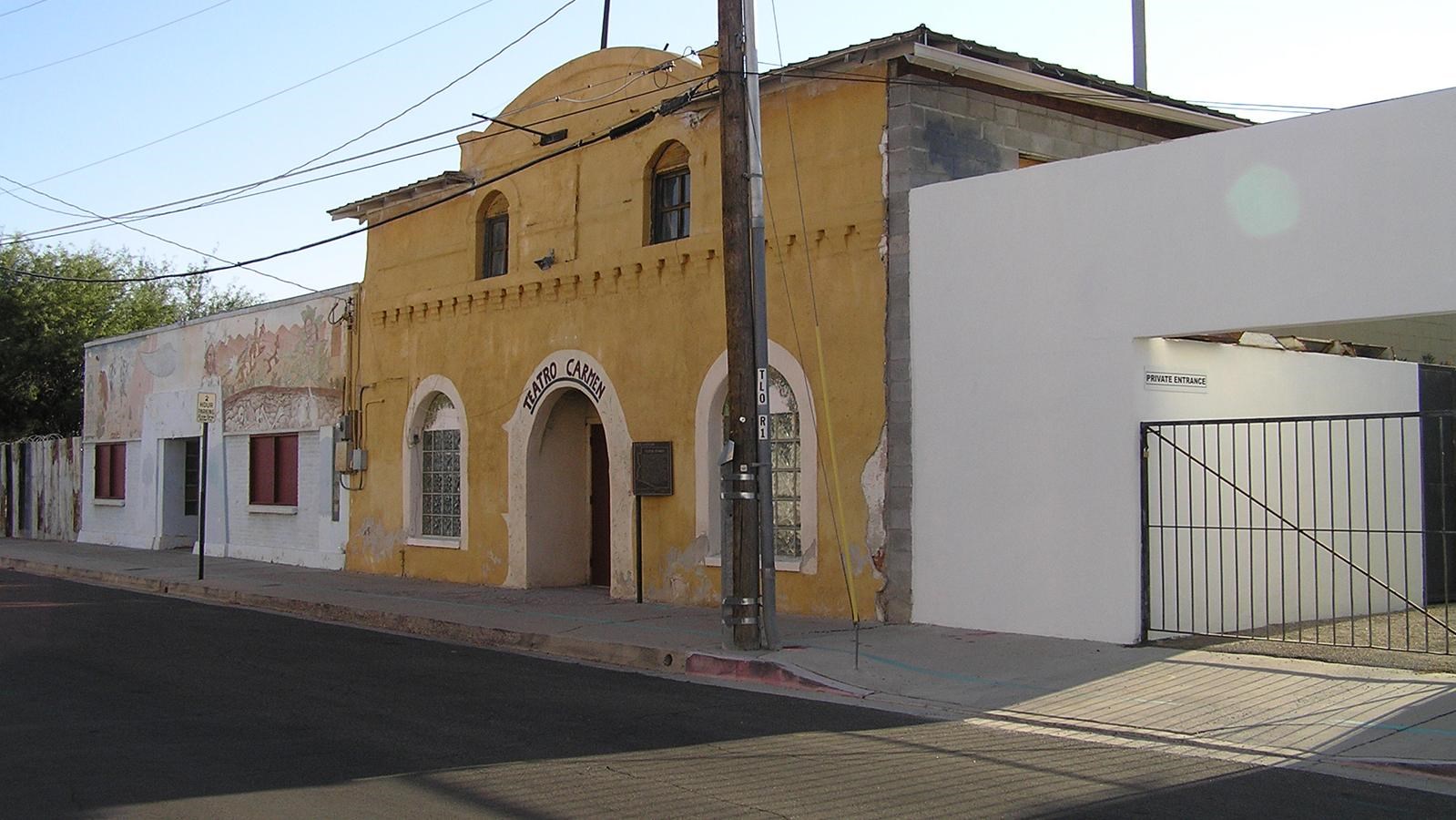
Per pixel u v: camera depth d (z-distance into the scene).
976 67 13.76
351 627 16.03
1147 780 7.54
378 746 8.53
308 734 8.92
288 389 24.02
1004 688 10.37
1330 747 8.19
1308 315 10.86
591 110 17.52
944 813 6.80
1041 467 12.52
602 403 17.16
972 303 13.12
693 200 16.02
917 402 13.53
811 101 14.56
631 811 6.83
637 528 16.64
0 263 38.25
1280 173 11.07
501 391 18.97
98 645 13.73
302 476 23.67
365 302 21.97
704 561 15.73
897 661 11.41
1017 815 6.76
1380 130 10.51
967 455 13.10
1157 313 11.79
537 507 18.50
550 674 11.96
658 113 14.84
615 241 17.08
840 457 14.15
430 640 14.73
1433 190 10.20
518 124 18.78
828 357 14.30
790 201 14.71
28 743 8.59
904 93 13.70
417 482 20.80
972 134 14.31
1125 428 11.97
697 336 15.85
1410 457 15.22
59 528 32.81
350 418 22.12
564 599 17.08
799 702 10.34
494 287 18.97
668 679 11.70
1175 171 11.74
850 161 14.15
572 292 17.75
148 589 21.50
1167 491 12.17
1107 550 12.01
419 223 20.81
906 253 13.68
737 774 7.71
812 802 7.03
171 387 28.11
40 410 38.97
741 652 11.91
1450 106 10.13
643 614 15.16
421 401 20.62
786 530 14.92
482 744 8.62
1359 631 12.75
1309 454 13.88
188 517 28.78
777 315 14.83
